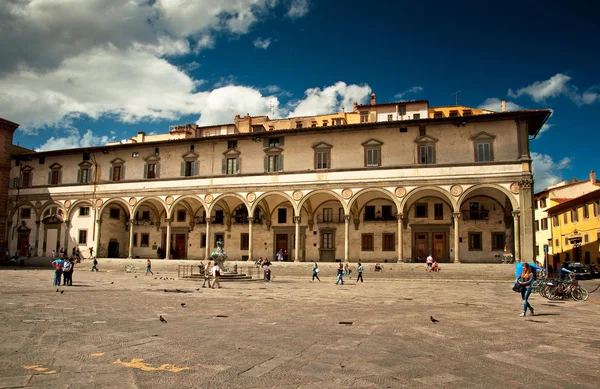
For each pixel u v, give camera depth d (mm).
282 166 45531
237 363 8461
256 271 41781
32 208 54750
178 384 7199
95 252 50969
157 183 49281
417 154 41969
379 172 42188
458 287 28781
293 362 8570
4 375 7539
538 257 62281
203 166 48375
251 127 61625
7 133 56531
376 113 55969
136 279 33188
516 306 18141
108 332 11391
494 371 8125
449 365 8484
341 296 21922
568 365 8578
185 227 52625
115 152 52094
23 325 12312
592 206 46031
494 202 43656
